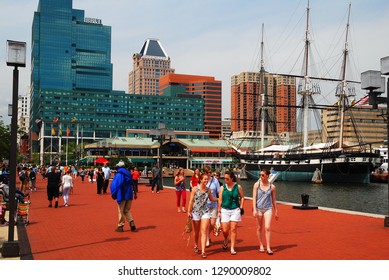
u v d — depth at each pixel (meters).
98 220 16.97
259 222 10.71
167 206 22.45
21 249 11.16
